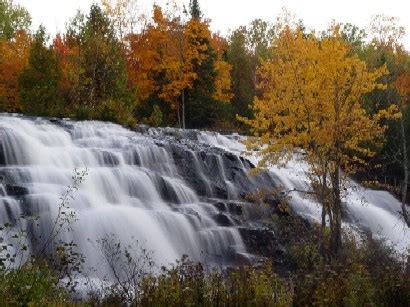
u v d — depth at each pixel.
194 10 47.25
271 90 17.72
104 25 34.62
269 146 17.48
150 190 19.31
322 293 8.84
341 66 16.69
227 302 8.31
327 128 16.72
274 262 17.25
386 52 48.72
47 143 21.25
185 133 29.48
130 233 15.63
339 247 16.91
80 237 14.73
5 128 19.84
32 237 13.69
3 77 36.78
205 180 22.05
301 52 17.09
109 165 20.59
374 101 31.25
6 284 7.95
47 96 30.31
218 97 43.50
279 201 21.89
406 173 24.77
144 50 39.16
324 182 17.31
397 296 9.41
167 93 38.28
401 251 20.69
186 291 8.41
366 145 30.06
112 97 31.36
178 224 17.05
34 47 30.89
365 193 28.34
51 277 8.85
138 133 25.78
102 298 9.79
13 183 16.48
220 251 17.33
